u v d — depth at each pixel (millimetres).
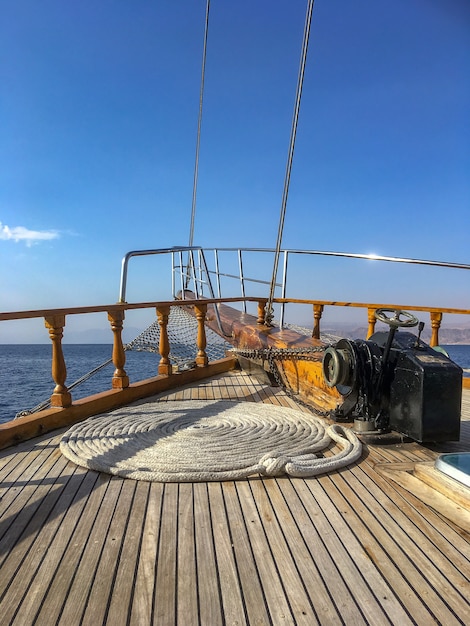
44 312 3279
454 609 1366
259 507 2057
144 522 1926
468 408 4277
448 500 2037
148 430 3191
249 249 6430
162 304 4672
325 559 1634
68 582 1512
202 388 4809
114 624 1310
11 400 14805
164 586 1484
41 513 2018
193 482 2338
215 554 1673
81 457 2641
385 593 1441
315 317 6145
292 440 2936
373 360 2986
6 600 1423
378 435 2910
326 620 1319
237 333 5695
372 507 2051
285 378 4523
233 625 1302
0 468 2578
